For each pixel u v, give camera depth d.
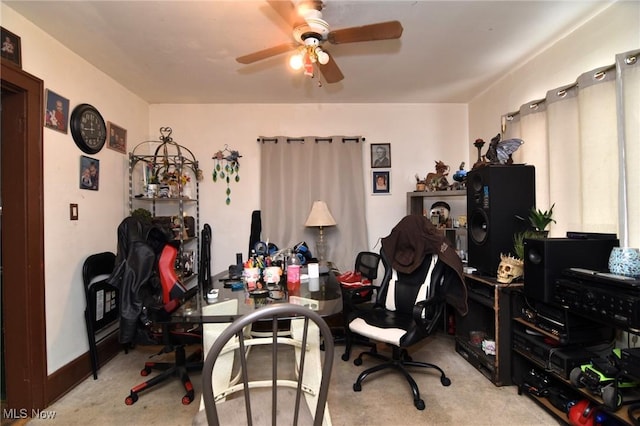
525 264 1.91
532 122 2.46
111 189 2.79
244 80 2.92
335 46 2.34
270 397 1.26
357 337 2.76
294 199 3.51
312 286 2.09
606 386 1.50
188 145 3.53
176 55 2.44
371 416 1.85
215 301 1.79
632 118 1.69
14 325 1.91
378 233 3.62
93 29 2.07
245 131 3.56
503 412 1.86
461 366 2.43
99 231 2.60
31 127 1.94
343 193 3.54
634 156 1.69
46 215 2.05
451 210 3.52
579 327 1.73
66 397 2.08
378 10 1.92
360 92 3.27
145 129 3.41
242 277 2.36
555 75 2.33
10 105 1.92
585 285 1.55
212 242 3.53
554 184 2.21
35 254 1.94
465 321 2.61
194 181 3.51
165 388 2.18
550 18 2.03
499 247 2.25
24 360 1.91
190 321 1.50
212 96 3.32
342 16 1.98
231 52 2.40
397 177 3.64
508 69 2.78
